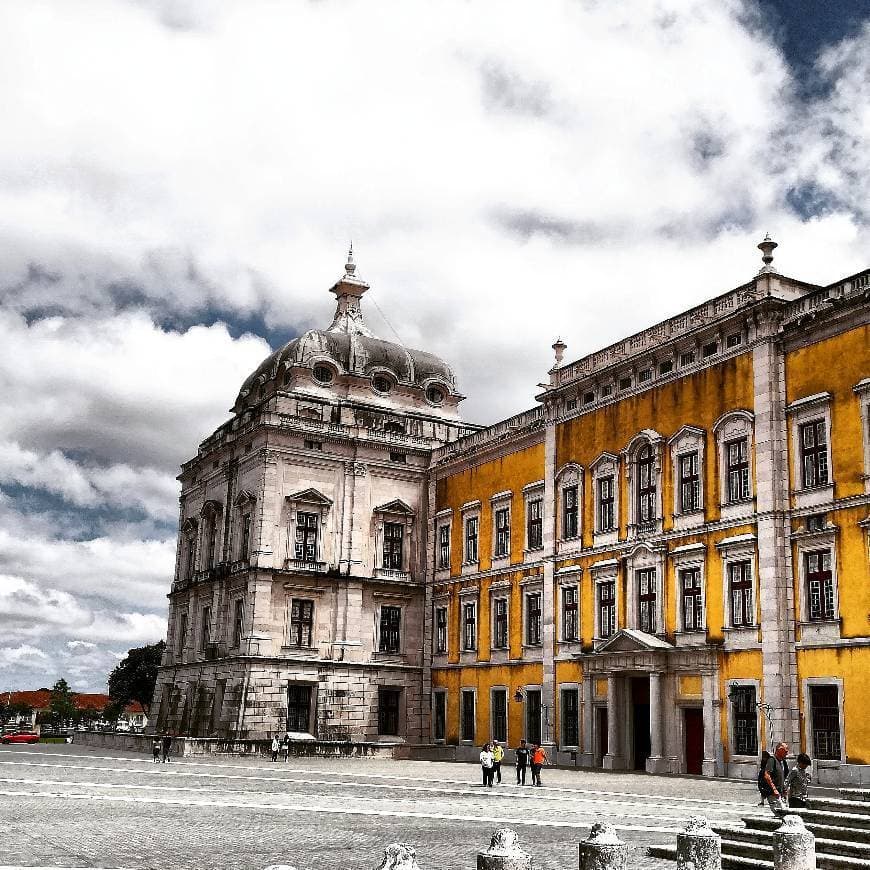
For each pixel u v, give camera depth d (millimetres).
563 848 20031
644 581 46906
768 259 42938
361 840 20828
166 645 75000
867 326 38000
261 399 73938
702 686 42438
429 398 76500
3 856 17609
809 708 38156
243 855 18531
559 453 54062
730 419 43031
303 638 63344
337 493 66188
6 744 76125
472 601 61594
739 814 26844
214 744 56125
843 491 38031
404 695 64812
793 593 39469
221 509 70000
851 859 18172
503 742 56594
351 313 80062
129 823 23078
